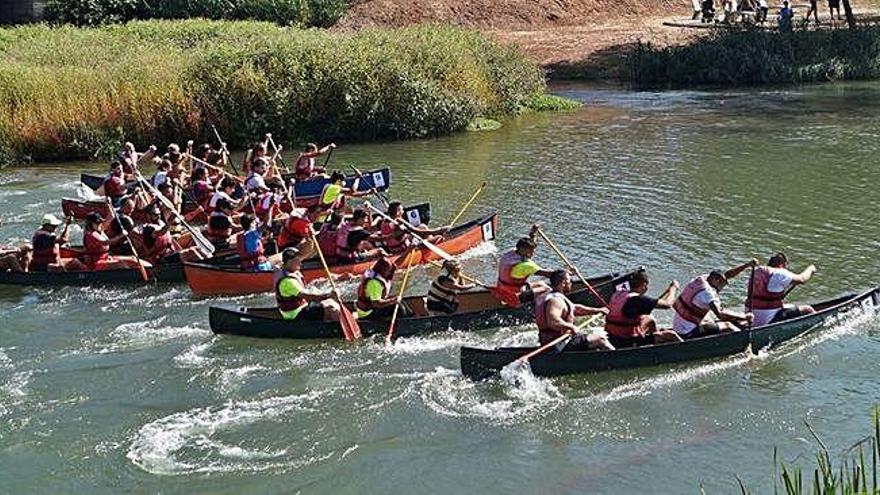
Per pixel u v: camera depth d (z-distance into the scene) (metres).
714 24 50.38
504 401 13.53
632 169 26.25
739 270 15.19
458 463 12.06
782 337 14.84
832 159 26.69
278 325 15.48
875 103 35.84
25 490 11.64
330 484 11.67
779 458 11.97
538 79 38.38
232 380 14.35
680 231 20.50
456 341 15.44
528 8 54.25
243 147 31.19
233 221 20.83
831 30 45.06
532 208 22.64
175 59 32.53
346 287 18.08
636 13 56.97
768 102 36.97
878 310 15.87
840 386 13.62
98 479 11.86
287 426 13.02
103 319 16.81
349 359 14.92
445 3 52.72
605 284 16.25
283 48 32.12
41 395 14.00
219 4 46.97
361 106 31.56
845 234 20.02
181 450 12.48
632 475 11.70
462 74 33.81
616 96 39.78
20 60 32.69
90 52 34.16
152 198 20.92
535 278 18.17
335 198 21.17
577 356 13.92
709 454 12.11
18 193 25.59
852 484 10.69
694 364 14.37
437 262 19.17
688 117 34.09
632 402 13.41
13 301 17.75
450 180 25.86
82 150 29.69
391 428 12.90
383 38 34.72
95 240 18.45
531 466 11.95
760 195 23.14
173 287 18.42
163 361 15.02
